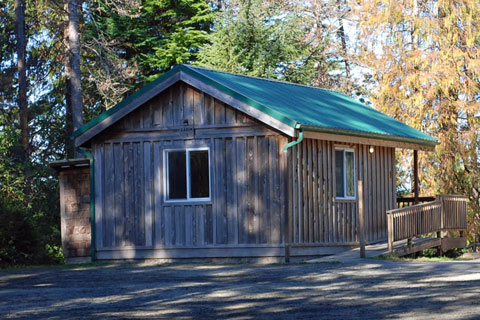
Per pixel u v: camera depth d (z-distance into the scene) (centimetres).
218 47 3766
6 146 3312
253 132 2067
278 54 3788
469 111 3281
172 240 2166
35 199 3319
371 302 1204
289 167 2036
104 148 2262
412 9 3384
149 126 2205
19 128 3778
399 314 1078
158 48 4306
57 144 3888
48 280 1711
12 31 4069
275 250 2031
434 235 2781
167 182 2181
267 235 2047
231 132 2098
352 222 2281
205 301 1273
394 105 3391
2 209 2191
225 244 2098
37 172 3356
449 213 2383
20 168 3322
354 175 2317
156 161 2192
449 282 1416
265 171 2052
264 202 2052
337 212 2216
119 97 3919
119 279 1691
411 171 3500
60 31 3959
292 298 1277
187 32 4366
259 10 3847
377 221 2422
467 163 3341
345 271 1678
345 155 2278
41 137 3916
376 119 2538
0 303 1318
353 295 1291
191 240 2142
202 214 2133
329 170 2197
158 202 2186
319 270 1723
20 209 2242
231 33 3738
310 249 2098
